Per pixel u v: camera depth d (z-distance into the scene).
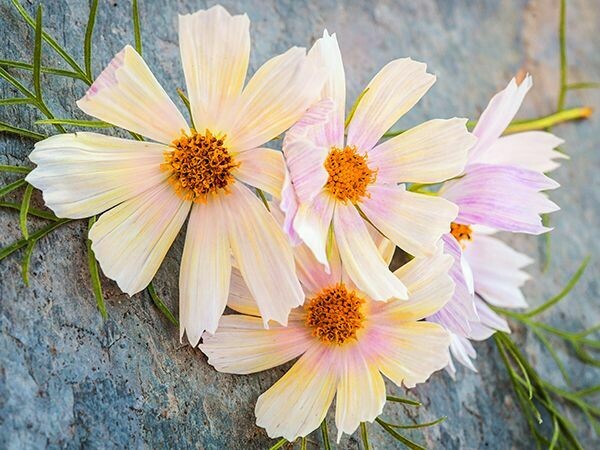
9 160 0.24
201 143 0.24
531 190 0.26
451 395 0.31
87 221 0.25
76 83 0.26
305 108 0.24
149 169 0.24
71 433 0.23
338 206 0.25
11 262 0.23
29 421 0.22
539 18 0.40
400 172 0.26
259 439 0.26
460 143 0.25
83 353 0.24
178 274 0.26
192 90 0.24
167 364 0.25
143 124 0.24
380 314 0.26
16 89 0.25
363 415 0.24
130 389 0.24
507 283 0.31
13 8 0.26
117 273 0.23
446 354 0.24
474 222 0.26
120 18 0.29
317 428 0.26
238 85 0.24
